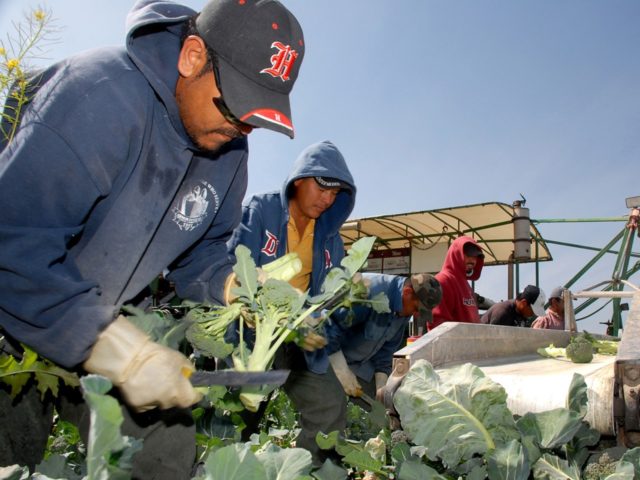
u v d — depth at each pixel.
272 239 3.15
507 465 1.70
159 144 1.65
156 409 1.74
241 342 1.83
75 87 1.47
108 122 1.48
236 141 2.02
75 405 1.87
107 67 1.55
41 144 1.39
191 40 1.56
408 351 2.31
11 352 1.73
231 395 1.96
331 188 3.12
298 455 1.54
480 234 10.04
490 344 2.94
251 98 1.52
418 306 4.04
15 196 1.38
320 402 3.11
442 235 10.19
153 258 1.84
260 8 1.54
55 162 1.40
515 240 9.16
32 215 1.41
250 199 3.21
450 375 2.01
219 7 1.54
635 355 1.78
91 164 1.45
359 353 4.26
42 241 1.40
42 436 1.91
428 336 2.51
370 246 1.90
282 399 4.35
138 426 1.72
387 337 4.26
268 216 3.16
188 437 1.81
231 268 2.18
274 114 1.54
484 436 1.86
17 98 1.67
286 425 4.15
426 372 2.01
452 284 5.31
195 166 1.89
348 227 9.57
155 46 1.65
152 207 1.69
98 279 1.68
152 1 1.72
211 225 2.16
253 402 1.71
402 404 1.97
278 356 3.20
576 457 1.88
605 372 2.08
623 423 1.74
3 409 1.78
